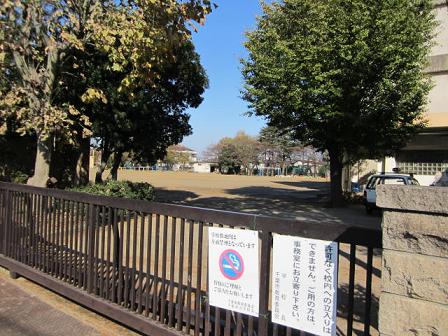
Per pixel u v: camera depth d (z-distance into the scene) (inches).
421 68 637.9
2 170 520.1
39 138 350.6
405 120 634.2
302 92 598.2
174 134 625.9
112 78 466.3
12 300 196.1
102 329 164.2
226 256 127.9
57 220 200.2
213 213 131.0
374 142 636.7
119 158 634.2
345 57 561.6
